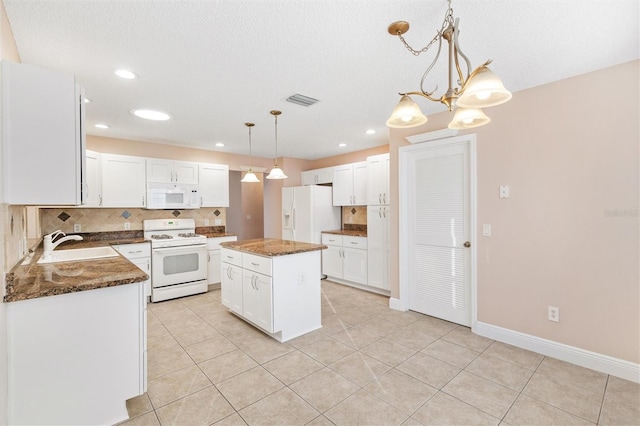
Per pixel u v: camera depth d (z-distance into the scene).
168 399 1.93
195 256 4.37
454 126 1.78
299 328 2.91
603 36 1.78
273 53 1.96
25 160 1.49
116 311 1.71
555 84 2.39
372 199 4.39
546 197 2.45
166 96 2.66
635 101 2.07
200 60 2.04
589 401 1.88
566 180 2.35
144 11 1.52
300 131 3.89
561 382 2.09
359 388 2.04
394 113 1.58
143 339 1.81
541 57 2.03
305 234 5.23
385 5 1.50
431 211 3.31
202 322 3.27
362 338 2.83
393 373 2.22
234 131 3.86
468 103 1.39
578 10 1.55
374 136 4.16
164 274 4.08
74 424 1.60
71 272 1.90
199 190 4.66
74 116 1.61
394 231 3.62
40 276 1.78
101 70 2.16
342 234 4.85
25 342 1.48
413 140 3.33
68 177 1.59
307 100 2.80
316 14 1.56
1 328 1.36
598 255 2.22
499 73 2.26
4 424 1.41
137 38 1.77
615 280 2.16
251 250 2.93
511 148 2.63
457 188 3.09
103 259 2.45
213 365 2.35
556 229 2.40
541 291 2.49
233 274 3.31
